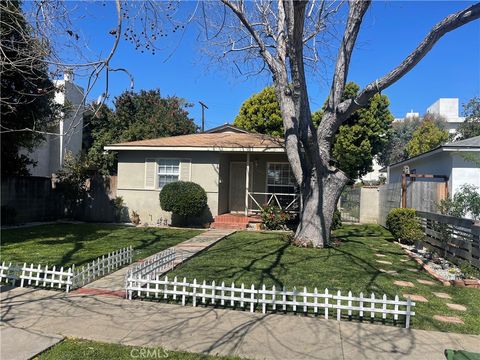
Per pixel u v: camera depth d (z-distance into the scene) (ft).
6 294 20.59
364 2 31.78
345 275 25.11
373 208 62.90
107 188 56.29
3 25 22.82
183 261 28.30
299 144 37.29
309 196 36.04
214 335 15.55
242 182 59.21
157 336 15.35
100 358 13.37
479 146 41.50
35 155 67.92
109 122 91.15
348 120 93.50
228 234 44.16
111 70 18.98
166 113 98.63
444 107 215.72
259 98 101.60
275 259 29.58
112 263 26.05
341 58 33.83
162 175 54.44
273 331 16.08
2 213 47.88
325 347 14.64
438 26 25.96
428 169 52.90
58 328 16.05
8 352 13.78
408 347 14.78
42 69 25.05
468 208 34.88
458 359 9.72
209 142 54.13
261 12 39.65
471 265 27.14
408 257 32.40
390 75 28.89
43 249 33.04
